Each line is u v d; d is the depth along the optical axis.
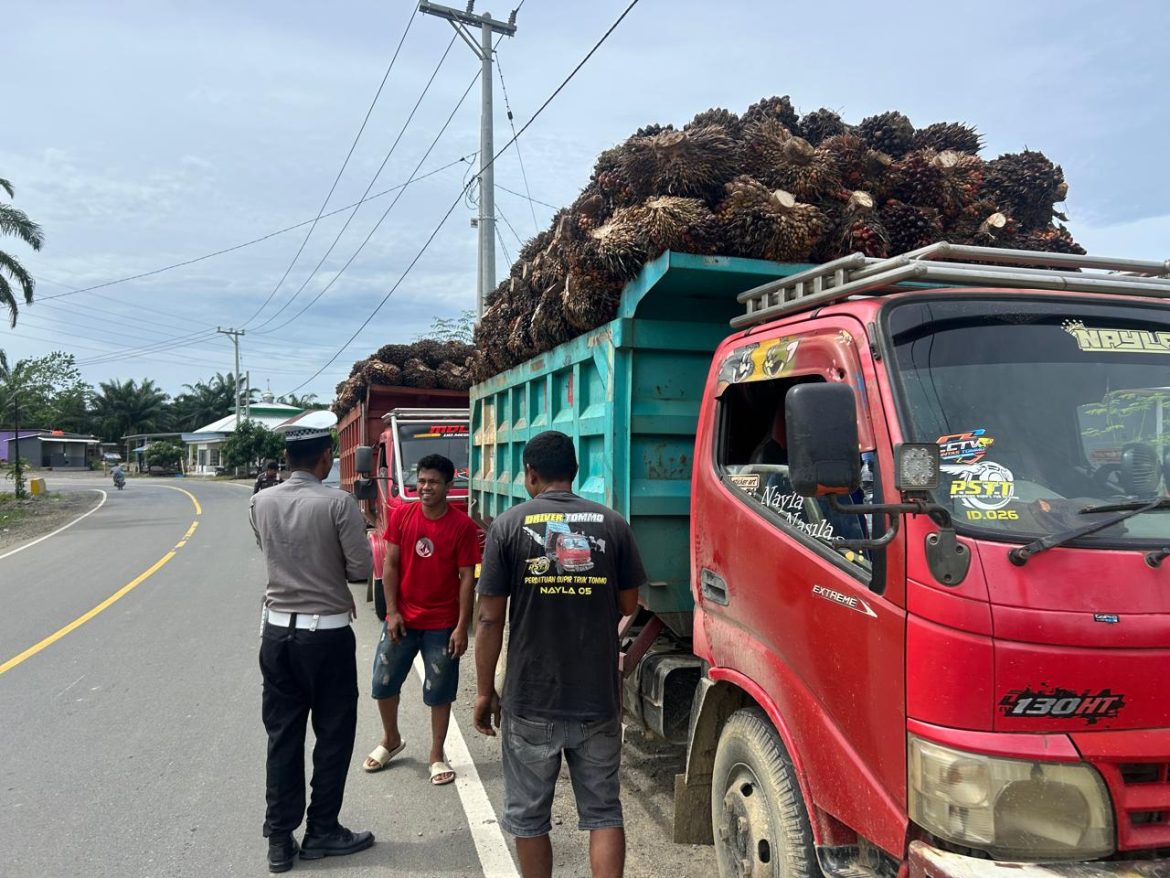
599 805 2.99
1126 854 1.99
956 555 2.04
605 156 4.41
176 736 5.44
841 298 2.83
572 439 4.65
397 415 10.59
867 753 2.28
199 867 3.75
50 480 54.06
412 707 6.16
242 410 69.12
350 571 3.85
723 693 3.31
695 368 4.05
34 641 8.17
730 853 3.02
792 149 3.84
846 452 2.06
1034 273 2.74
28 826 4.15
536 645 2.95
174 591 11.20
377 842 3.99
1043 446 2.33
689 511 3.94
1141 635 1.99
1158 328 2.60
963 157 4.50
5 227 24.91
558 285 4.73
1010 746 1.95
